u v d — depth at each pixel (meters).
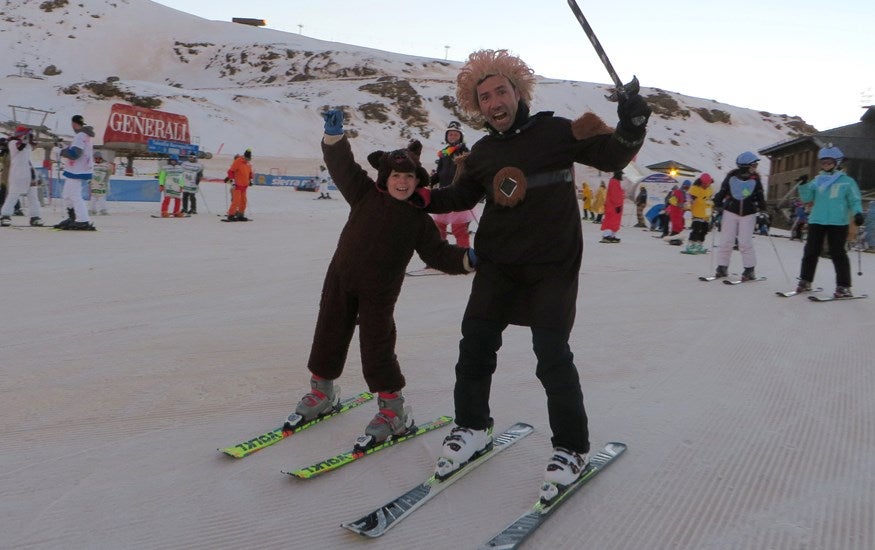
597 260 10.77
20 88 73.62
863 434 3.38
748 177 8.80
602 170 2.61
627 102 2.39
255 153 64.38
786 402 3.84
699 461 2.99
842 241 7.55
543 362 2.61
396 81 94.75
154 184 21.17
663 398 3.84
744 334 5.57
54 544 2.21
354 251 2.95
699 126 103.44
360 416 3.43
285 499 2.56
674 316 6.23
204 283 7.12
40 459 2.83
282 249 10.48
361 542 2.28
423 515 2.46
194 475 2.73
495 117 2.70
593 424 3.41
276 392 3.76
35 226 11.95
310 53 125.56
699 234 12.64
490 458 2.96
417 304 6.43
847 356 4.96
